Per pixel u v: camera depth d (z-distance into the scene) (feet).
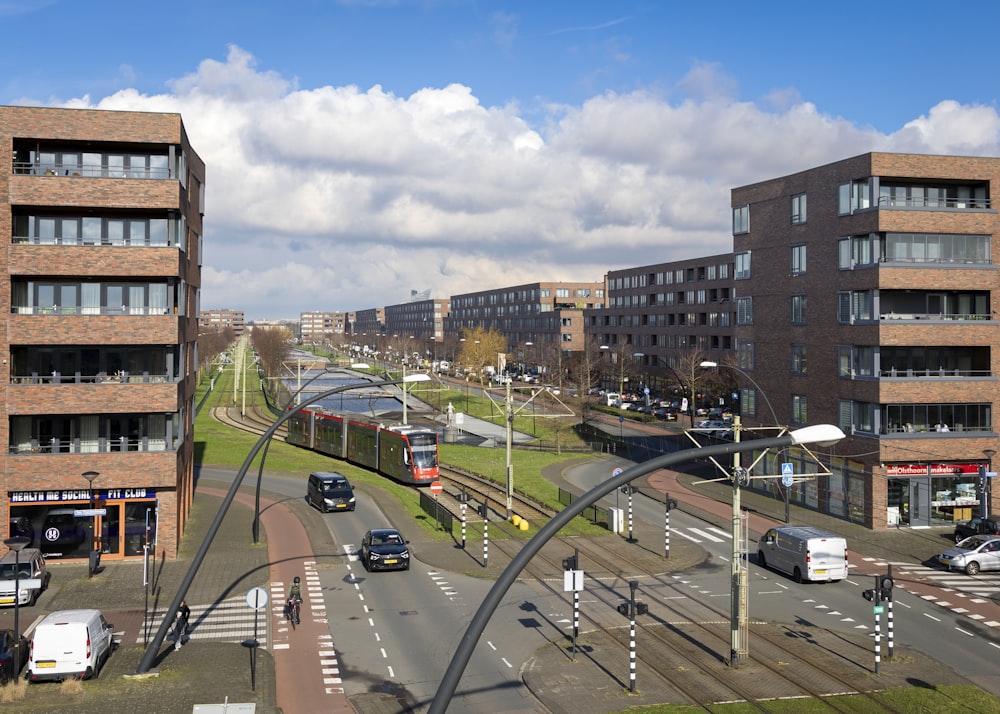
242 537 156.15
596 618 112.06
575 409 386.11
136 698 83.10
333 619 111.14
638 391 451.12
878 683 88.74
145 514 140.77
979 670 93.15
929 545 156.46
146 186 139.95
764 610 116.06
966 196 181.47
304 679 90.27
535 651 99.35
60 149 144.56
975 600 121.90
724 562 143.74
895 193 178.60
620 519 165.68
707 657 97.04
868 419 173.78
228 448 255.70
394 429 212.64
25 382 141.69
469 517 176.55
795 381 198.90
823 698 84.33
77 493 138.41
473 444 298.35
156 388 140.15
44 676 86.74
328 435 252.62
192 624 108.58
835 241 184.03
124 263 139.33
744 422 220.64
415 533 161.48
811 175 192.44
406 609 115.75
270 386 490.90
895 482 170.40
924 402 170.40
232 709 67.67
